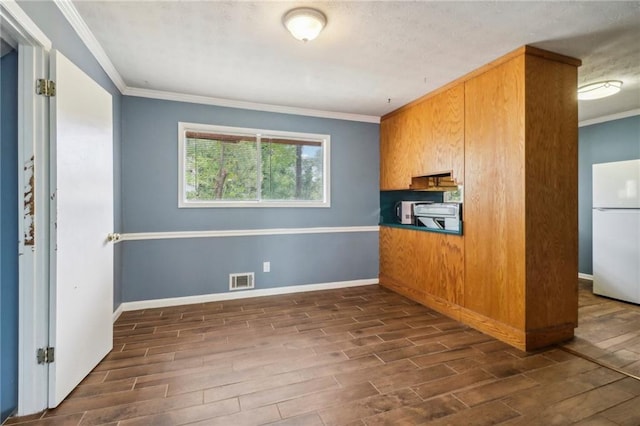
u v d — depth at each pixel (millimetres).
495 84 2568
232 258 3607
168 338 2533
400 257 3863
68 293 1749
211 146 3551
